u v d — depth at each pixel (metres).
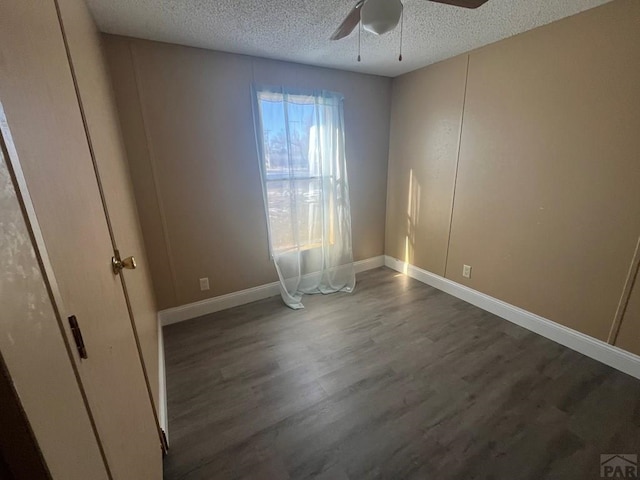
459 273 2.87
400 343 2.23
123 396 0.84
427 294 3.00
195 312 2.62
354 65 2.72
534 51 2.04
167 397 1.75
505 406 1.66
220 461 1.38
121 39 2.00
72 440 0.44
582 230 1.97
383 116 3.26
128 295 1.16
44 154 0.54
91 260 0.75
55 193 0.57
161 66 2.13
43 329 0.40
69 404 0.45
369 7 1.27
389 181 3.47
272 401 1.71
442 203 2.91
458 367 1.97
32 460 0.35
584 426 1.53
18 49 0.49
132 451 0.85
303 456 1.40
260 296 2.92
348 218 3.10
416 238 3.27
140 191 2.24
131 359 1.04
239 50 2.29
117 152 1.67
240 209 2.65
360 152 3.22
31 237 0.40
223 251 2.65
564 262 2.09
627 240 1.79
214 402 1.71
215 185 2.50
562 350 2.12
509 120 2.26
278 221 2.78
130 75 2.06
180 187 2.37
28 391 0.34
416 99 2.97
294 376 1.91
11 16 0.47
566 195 2.02
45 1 0.69
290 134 2.66
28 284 0.38
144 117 2.15
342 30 1.64
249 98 2.48
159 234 2.37
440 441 1.46
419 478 1.30
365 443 1.46
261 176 2.63
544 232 2.17
